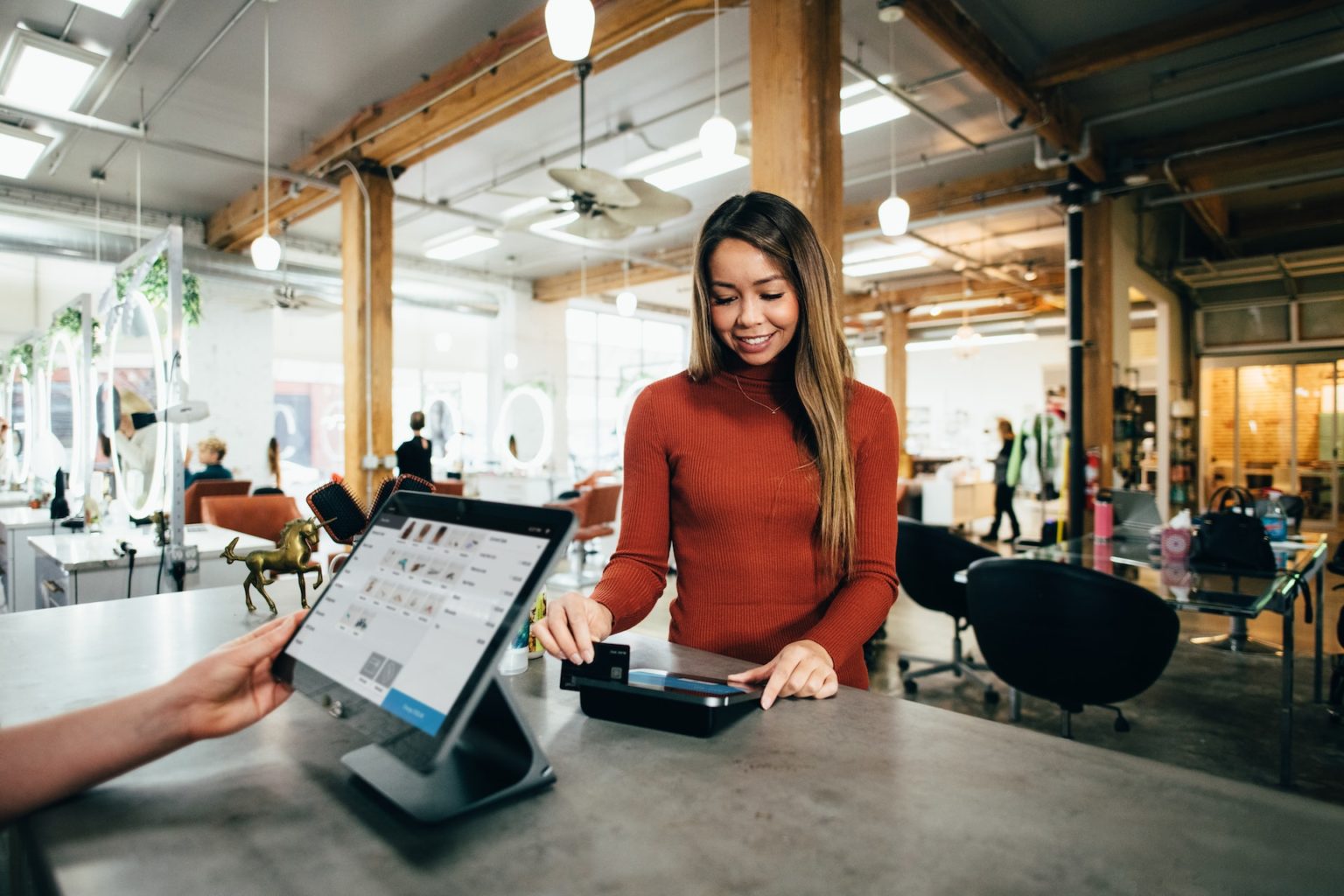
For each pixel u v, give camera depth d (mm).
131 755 599
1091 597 2166
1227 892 466
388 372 5945
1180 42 4320
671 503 1151
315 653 675
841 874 491
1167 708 3164
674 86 5195
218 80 5055
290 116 5602
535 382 11430
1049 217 8125
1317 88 5266
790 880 484
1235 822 563
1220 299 9242
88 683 926
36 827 555
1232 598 2283
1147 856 514
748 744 726
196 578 2848
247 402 8625
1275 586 2412
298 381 10969
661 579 1112
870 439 1084
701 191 7512
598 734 756
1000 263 10203
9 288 7492
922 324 14234
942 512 8945
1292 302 8766
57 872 491
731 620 1078
